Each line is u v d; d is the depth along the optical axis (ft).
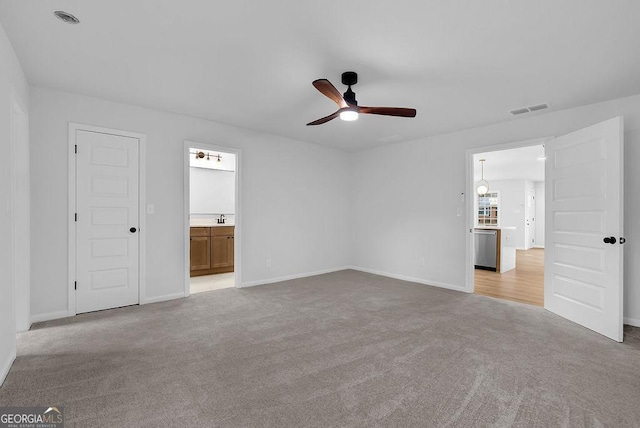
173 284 13.07
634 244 10.45
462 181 14.82
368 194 19.25
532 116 12.68
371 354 8.04
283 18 6.64
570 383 6.69
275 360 7.69
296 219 17.39
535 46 7.64
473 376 6.97
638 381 6.77
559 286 11.25
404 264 17.19
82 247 11.06
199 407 5.79
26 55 8.24
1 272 6.61
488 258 20.33
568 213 10.85
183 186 13.24
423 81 9.61
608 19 6.57
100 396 6.09
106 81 9.89
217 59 8.46
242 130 15.06
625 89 10.11
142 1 6.11
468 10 6.33
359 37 7.34
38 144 10.22
